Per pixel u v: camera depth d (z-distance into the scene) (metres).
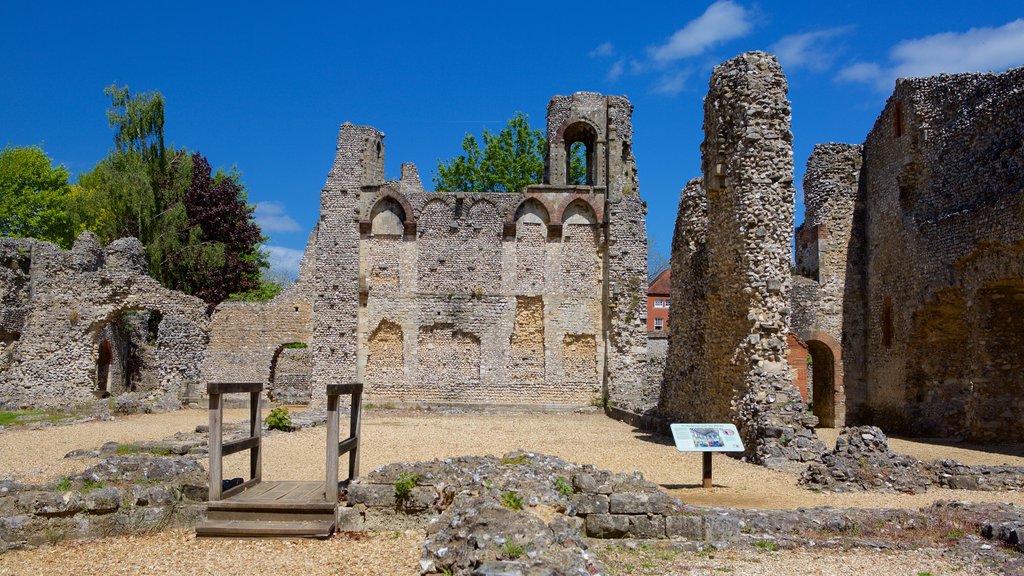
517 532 7.16
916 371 25.33
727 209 18.53
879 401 27.88
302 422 23.28
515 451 10.83
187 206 44.69
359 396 11.90
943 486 12.90
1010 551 8.49
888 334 27.30
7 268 34.53
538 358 32.38
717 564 8.26
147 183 42.22
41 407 31.42
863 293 29.55
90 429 22.39
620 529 9.23
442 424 25.66
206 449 16.67
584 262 32.78
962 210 22.52
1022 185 19.81
